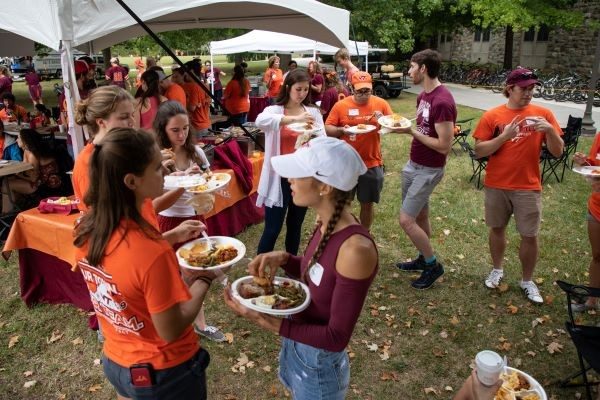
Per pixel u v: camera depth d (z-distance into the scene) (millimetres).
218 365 3000
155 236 1386
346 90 7230
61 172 5309
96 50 6559
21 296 3666
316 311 1539
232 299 1562
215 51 12461
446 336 3297
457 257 4484
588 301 3533
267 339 3266
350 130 3865
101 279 1409
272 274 1767
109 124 2070
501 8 16734
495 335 3311
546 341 3236
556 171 7461
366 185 4121
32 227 3369
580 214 5660
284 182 3602
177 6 3520
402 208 3787
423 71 3459
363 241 1385
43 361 3055
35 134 5055
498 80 19969
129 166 1318
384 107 4180
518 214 3516
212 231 4551
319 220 1605
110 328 1537
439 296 3805
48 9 2951
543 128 3150
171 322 1391
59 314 3555
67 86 3121
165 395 1547
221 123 8781
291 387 1758
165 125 2775
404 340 3270
